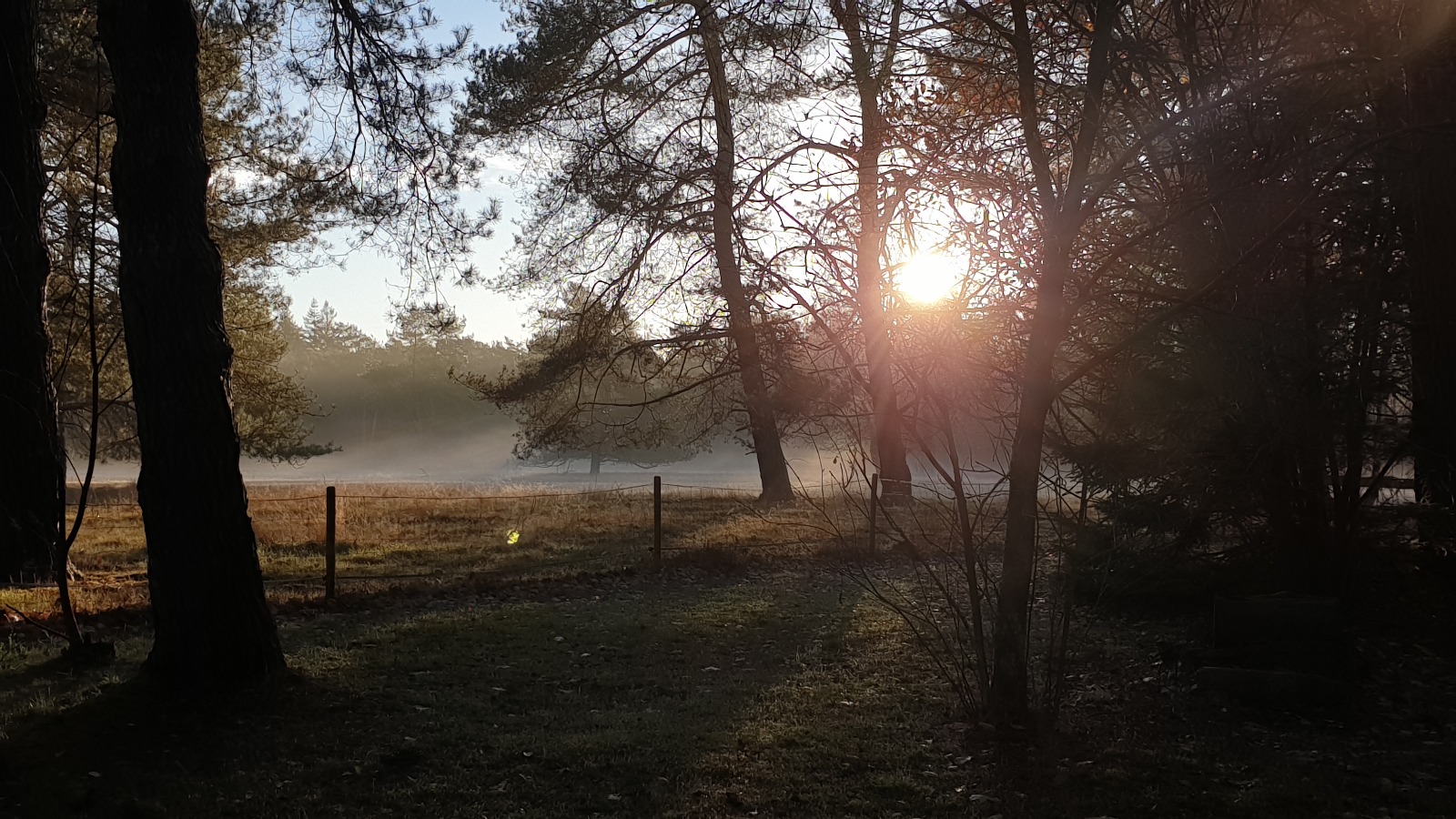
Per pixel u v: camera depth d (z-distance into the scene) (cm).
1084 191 682
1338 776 596
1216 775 601
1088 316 741
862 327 693
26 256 1189
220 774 591
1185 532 922
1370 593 977
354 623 1012
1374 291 872
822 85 771
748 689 794
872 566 1420
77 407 2348
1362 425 892
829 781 592
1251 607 794
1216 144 738
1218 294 775
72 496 2680
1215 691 751
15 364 1190
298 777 589
